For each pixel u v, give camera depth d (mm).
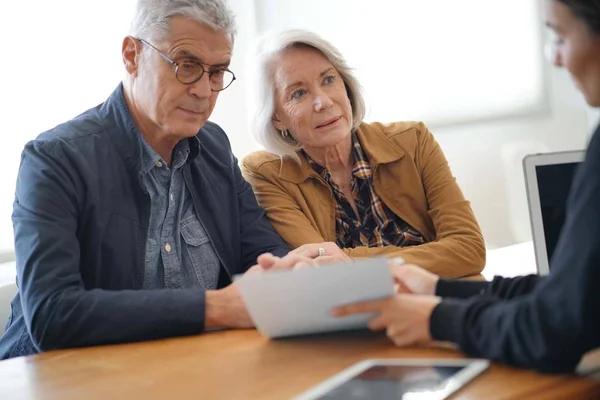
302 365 1354
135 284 2020
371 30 3695
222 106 3426
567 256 1192
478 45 3924
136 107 2068
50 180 1867
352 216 2553
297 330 1518
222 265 2217
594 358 1300
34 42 2885
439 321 1350
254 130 2576
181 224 2154
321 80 2480
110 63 3037
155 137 2090
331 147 2506
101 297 1688
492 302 1336
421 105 3818
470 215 2480
